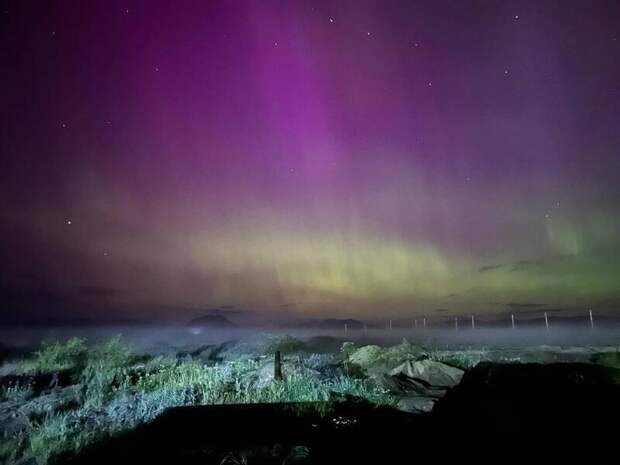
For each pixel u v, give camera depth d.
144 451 6.89
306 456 6.25
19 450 7.77
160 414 8.84
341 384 11.83
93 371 15.30
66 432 8.23
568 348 23.70
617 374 7.44
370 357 19.16
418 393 12.20
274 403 9.38
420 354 18.83
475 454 5.75
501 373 7.72
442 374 14.09
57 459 6.97
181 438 7.39
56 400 11.39
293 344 29.67
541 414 6.07
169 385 12.48
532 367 7.90
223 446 6.89
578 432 5.45
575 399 6.32
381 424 7.73
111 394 11.99
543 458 5.18
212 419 8.34
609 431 5.32
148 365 17.25
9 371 15.70
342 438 7.05
